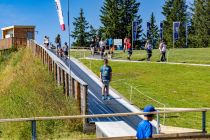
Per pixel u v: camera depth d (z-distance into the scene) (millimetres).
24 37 65250
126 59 46375
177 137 11234
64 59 42406
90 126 19953
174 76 34500
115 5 104312
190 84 31344
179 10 109125
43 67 35750
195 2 108812
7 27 67250
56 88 26797
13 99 25016
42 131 18984
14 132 19234
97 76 34688
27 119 10961
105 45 50469
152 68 38625
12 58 52156
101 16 105875
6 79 39500
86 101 20500
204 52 51500
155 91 29156
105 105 24906
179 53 51562
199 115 23266
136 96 27609
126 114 11336
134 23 64438
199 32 105500
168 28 107750
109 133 16031
